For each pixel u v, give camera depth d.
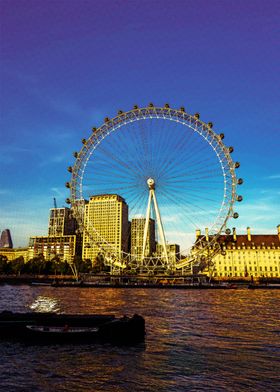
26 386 22.64
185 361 27.94
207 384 22.84
